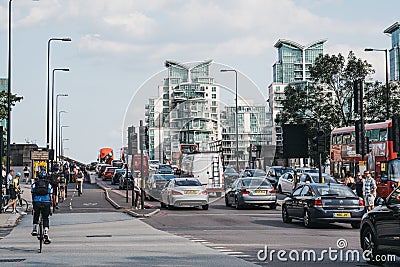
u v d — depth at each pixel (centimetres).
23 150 8700
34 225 1644
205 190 3158
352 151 4288
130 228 2317
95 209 3441
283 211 2545
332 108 6612
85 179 8438
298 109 6725
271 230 2205
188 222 2569
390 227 1272
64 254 1542
